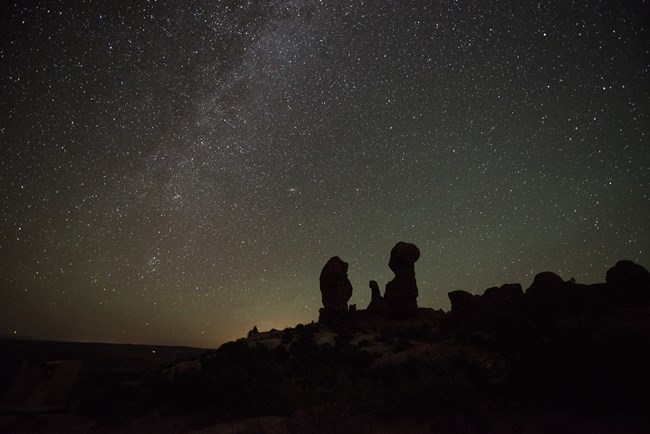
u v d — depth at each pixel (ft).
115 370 108.06
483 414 42.57
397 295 137.69
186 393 61.57
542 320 58.34
